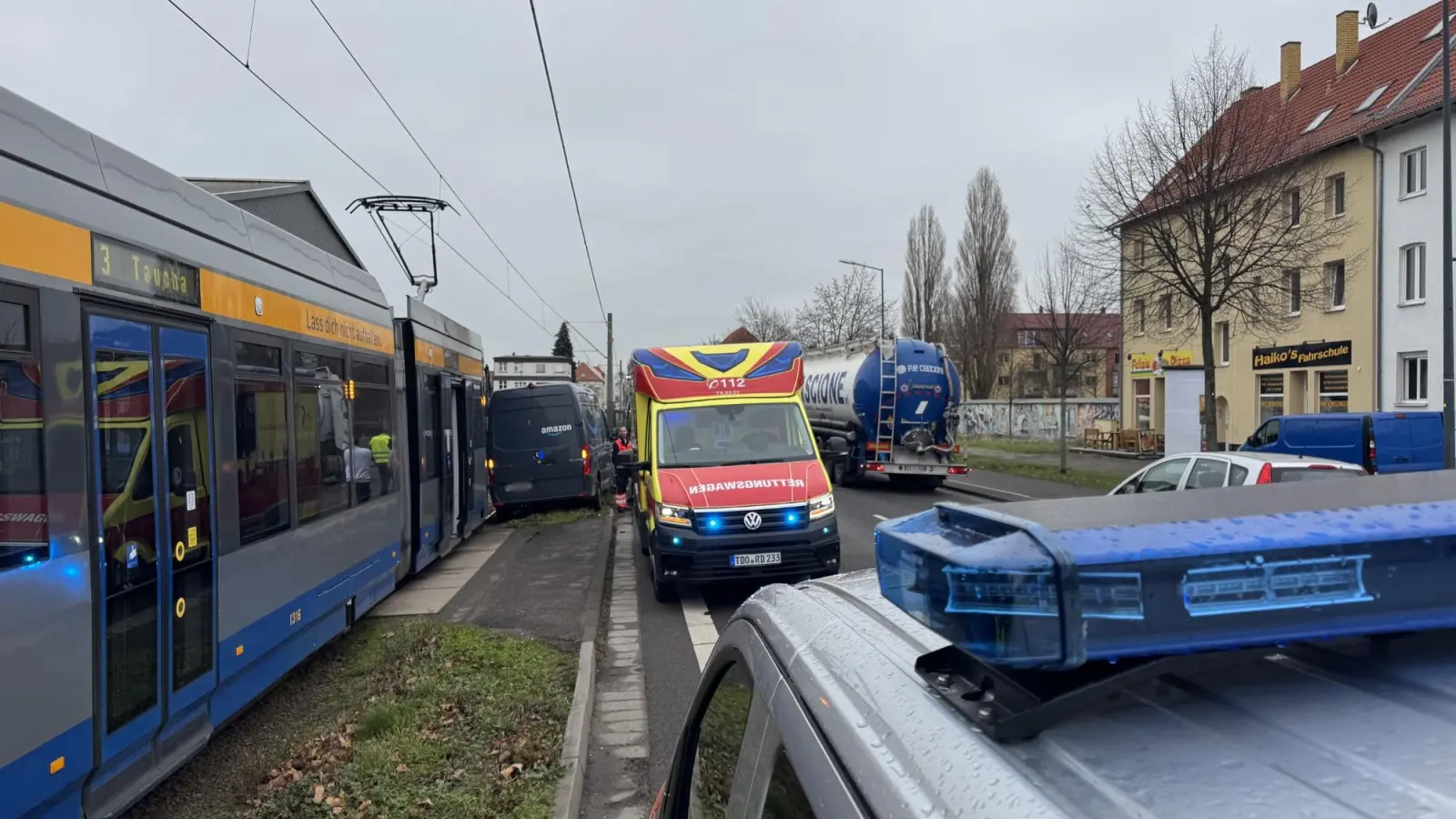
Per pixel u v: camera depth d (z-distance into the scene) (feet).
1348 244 79.05
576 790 14.42
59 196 12.07
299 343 20.74
